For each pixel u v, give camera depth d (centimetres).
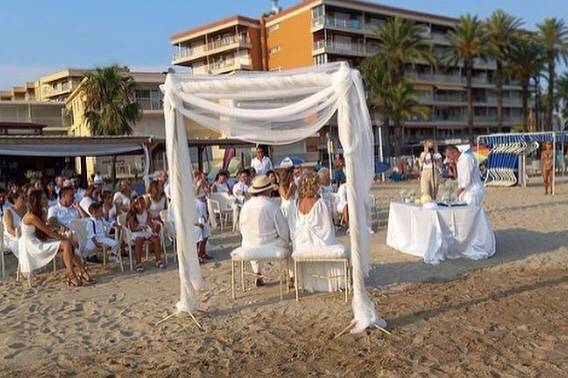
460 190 960
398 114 5144
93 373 490
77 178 2556
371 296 683
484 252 873
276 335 562
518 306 614
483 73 7400
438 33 7050
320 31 6178
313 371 466
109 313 676
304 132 605
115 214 1038
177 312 647
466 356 480
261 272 822
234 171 2711
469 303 635
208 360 505
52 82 6444
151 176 1984
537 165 3016
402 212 970
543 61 5719
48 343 579
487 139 2595
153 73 5075
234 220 1328
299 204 686
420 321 579
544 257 855
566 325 545
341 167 2238
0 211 1177
